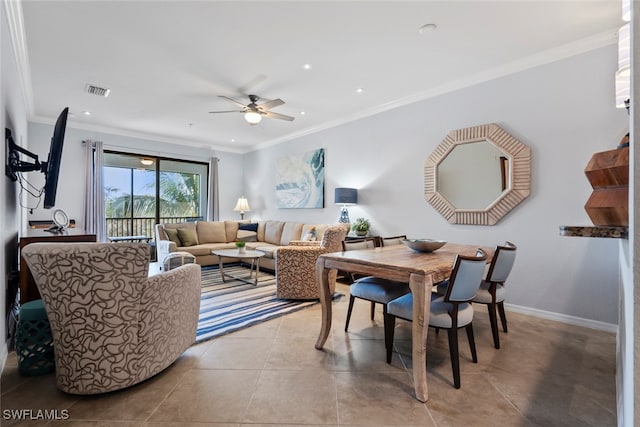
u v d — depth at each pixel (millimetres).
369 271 2072
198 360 2203
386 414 1642
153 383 1906
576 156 2922
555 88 3035
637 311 611
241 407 1685
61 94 4055
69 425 1533
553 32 2725
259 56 3121
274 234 6086
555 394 1815
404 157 4316
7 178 2473
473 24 2613
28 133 4859
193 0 2307
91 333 1713
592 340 2555
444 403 1735
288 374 2027
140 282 1808
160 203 6629
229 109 4668
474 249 2746
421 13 2473
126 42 2855
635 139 613
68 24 2574
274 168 6801
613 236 956
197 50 3004
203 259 5531
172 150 6645
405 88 3924
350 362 2195
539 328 2822
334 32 2725
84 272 1674
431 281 1829
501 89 3383
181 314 2111
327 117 5133
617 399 1632
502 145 3334
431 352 2365
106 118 5125
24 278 2502
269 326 2867
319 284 2406
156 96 4145
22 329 1960
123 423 1554
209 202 7109
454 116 3771
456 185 3732
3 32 2143
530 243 3189
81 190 5410
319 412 1652
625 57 1683
